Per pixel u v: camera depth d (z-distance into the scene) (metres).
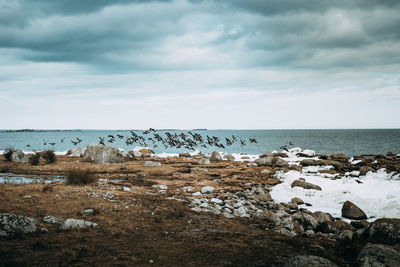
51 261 7.00
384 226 10.12
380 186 20.38
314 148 82.88
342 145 95.62
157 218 11.63
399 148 81.56
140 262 7.30
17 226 8.84
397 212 15.33
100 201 13.85
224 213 14.25
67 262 7.00
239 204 16.94
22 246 7.83
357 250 8.68
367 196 18.34
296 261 6.66
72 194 14.88
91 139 144.00
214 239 9.50
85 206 12.73
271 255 8.00
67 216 11.14
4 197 13.51
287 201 19.20
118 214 12.00
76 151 43.78
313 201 18.92
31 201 13.02
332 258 7.81
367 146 89.81
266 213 14.01
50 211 11.62
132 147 87.94
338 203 18.03
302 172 29.20
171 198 16.62
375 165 30.03
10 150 33.00
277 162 34.47
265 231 11.45
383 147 85.19
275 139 144.88
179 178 25.58
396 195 17.52
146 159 41.34
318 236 11.89
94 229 9.87
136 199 15.13
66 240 8.56
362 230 10.94
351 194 18.94
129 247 8.36
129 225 10.65
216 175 27.84
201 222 11.95
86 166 30.34
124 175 25.83
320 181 23.47
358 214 15.12
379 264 6.94
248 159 43.84
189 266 7.17
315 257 6.76
